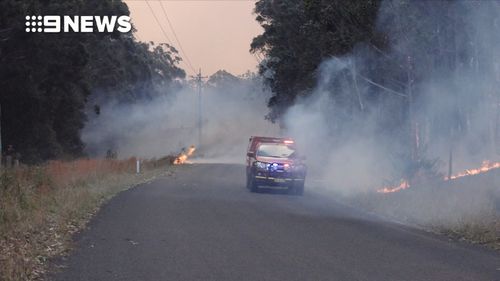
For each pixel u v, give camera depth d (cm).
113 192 2105
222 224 1368
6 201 1348
